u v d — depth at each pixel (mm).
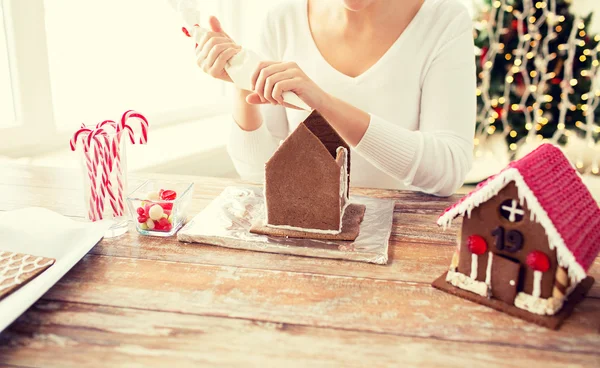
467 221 740
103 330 658
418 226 982
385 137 1126
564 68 2949
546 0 2814
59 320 679
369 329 665
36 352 615
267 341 639
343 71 1424
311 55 1445
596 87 2975
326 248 855
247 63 1038
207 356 610
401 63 1374
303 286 766
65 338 642
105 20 2037
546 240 675
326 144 960
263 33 1522
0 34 1693
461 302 730
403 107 1397
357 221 958
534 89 2961
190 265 826
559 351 625
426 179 1167
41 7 1731
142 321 678
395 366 596
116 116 2127
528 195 668
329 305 718
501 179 686
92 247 839
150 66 2293
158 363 597
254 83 1033
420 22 1365
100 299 729
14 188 1170
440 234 947
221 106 2639
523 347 632
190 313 696
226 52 1049
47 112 1838
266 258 853
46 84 1807
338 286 766
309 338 645
